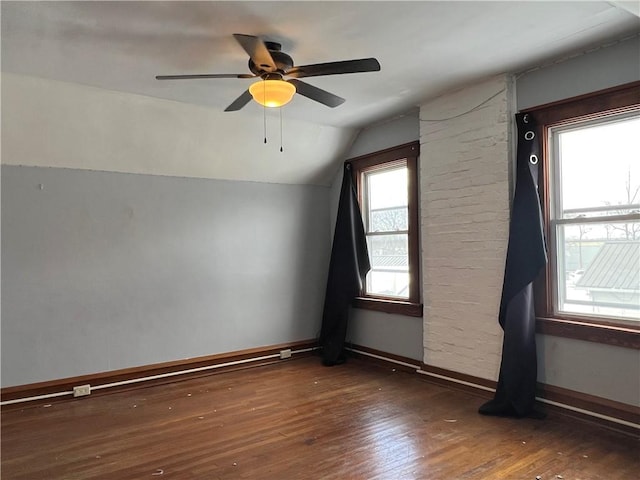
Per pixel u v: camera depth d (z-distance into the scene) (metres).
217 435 3.04
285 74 2.71
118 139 3.97
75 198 3.98
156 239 4.38
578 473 2.44
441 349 4.04
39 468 2.62
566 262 3.30
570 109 3.19
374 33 2.75
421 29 2.72
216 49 2.93
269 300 5.07
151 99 3.86
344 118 4.62
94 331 4.04
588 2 2.43
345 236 5.10
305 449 2.80
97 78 3.41
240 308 4.86
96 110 3.72
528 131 3.38
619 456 2.62
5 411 3.56
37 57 3.02
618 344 2.92
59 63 3.12
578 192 3.24
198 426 3.21
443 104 3.99
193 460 2.69
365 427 3.12
